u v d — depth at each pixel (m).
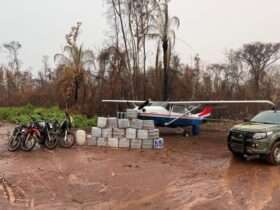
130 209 6.41
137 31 26.08
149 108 16.97
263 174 9.20
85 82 25.83
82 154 11.73
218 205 6.67
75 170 9.38
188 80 25.98
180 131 19.81
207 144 14.81
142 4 25.67
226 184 8.18
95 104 25.09
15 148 11.92
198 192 7.52
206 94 26.23
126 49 26.19
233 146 10.80
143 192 7.47
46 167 9.68
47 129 12.50
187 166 10.12
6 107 29.08
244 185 8.11
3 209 6.29
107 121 13.45
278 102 25.73
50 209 6.35
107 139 13.38
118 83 25.48
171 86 25.19
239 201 6.93
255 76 32.44
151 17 25.11
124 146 13.16
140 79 25.92
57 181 8.26
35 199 6.93
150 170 9.50
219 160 11.08
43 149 12.44
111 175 8.88
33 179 8.41
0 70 36.34
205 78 27.09
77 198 7.02
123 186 7.90
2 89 33.22
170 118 17.34
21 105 30.33
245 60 43.84
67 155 11.50
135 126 13.21
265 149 10.09
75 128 18.78
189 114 17.92
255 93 26.84
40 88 31.89
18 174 8.87
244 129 10.50
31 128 12.10
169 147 13.79
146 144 13.14
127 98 25.39
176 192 7.50
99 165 10.02
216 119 23.48
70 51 26.58
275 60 43.47
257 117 11.64
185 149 13.31
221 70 31.12
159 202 6.83
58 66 27.53
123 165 10.06
